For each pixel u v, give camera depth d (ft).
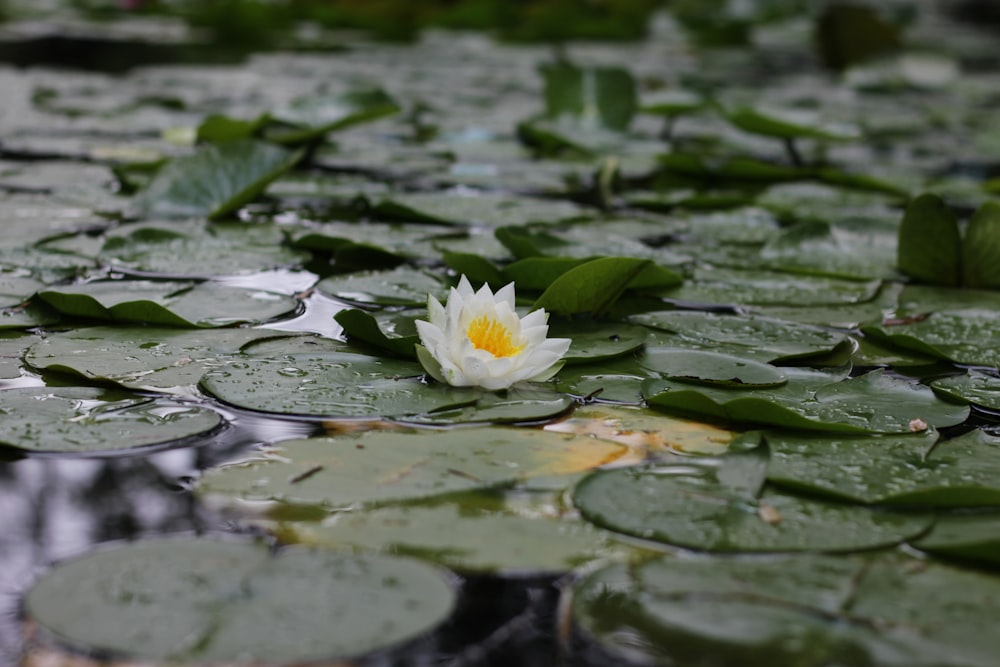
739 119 14.78
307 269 10.01
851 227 10.85
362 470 8.29
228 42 29.73
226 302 9.44
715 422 8.66
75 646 7.66
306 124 13.73
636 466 8.36
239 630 7.70
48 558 7.94
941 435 8.63
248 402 8.60
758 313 9.73
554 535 8.07
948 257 10.17
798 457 8.44
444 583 7.86
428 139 16.30
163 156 13.39
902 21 41.93
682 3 46.70
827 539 8.09
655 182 14.03
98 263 9.90
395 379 8.80
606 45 32.81
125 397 8.63
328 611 7.77
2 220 10.48
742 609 7.84
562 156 15.46
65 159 13.15
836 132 14.80
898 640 7.76
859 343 9.41
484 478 8.28
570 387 8.86
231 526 8.05
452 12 35.40
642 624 7.79
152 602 7.77
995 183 13.19
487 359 8.73
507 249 10.27
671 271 9.87
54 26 31.27
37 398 8.59
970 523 8.16
